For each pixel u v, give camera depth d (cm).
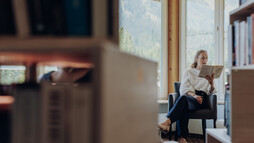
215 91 381
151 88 86
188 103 360
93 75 49
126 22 440
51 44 55
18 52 57
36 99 54
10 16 60
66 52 54
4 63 93
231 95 138
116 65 55
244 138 138
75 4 62
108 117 50
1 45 57
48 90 52
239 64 155
